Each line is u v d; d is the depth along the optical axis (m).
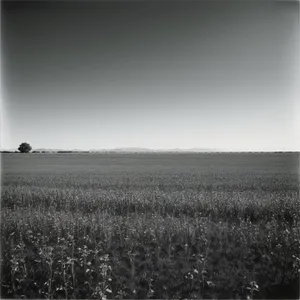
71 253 6.04
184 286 4.95
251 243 6.35
